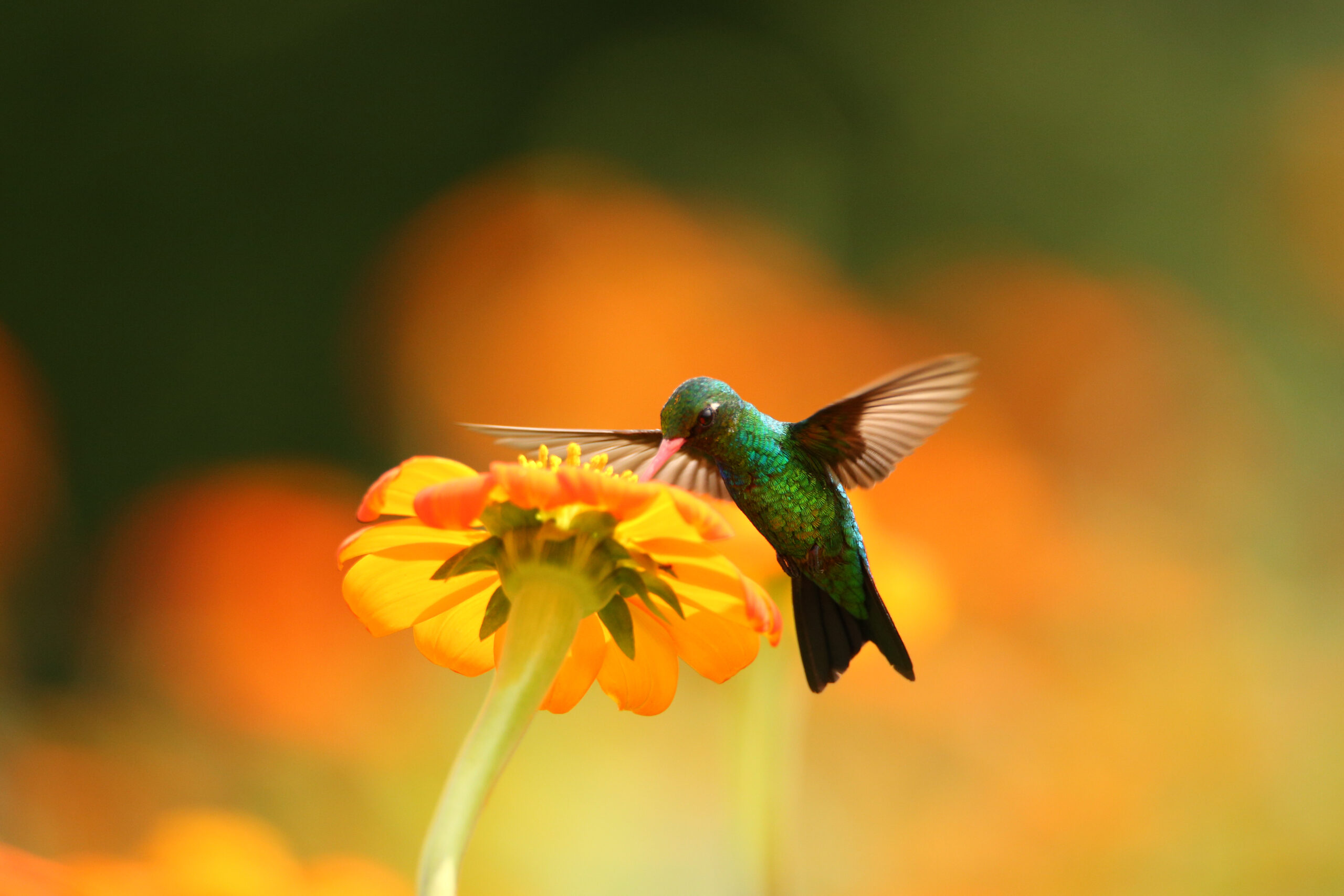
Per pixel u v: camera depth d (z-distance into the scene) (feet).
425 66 25.99
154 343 24.52
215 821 8.54
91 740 11.18
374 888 8.61
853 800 11.46
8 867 8.31
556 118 25.20
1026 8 27.63
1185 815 10.84
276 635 12.67
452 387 17.79
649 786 10.77
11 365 17.37
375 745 11.30
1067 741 11.46
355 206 25.68
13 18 24.23
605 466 8.38
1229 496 17.98
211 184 25.20
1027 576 13.85
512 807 10.40
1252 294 25.20
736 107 25.20
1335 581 16.02
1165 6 28.35
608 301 17.11
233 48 25.13
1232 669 12.44
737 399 8.46
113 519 23.62
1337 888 10.18
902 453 8.50
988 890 10.57
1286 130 25.81
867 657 11.94
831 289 19.90
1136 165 27.17
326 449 24.77
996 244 26.66
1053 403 18.39
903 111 26.91
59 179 24.52
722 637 8.27
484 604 8.29
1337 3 28.48
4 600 14.94
